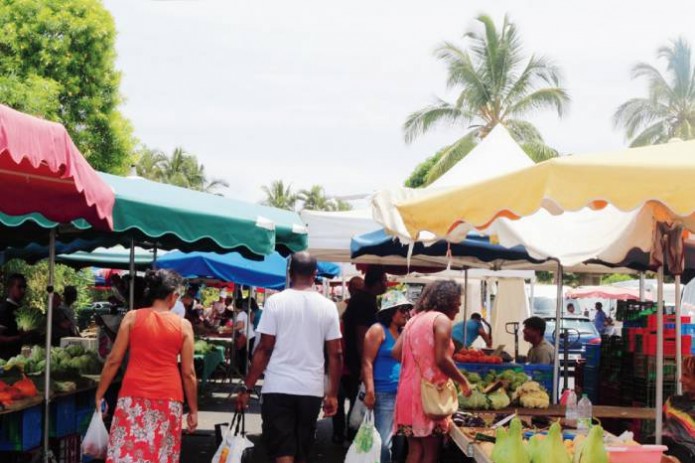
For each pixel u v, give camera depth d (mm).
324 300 5906
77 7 20797
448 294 6035
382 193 7164
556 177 4203
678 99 41625
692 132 40469
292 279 5992
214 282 24812
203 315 26375
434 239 6832
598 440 4184
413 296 19266
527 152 35969
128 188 6855
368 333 6781
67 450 7430
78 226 6520
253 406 13922
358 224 9688
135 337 5578
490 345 13672
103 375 5684
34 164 3941
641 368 7418
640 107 42281
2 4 20094
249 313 15664
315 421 5785
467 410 6664
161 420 5523
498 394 6781
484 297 23734
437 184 9742
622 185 3957
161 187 7680
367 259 11398
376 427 6812
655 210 5246
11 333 10984
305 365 5715
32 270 18469
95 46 20984
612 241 6590
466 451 5227
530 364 8516
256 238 7387
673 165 3895
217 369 16875
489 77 36312
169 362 5625
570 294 34375
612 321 23078
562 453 4262
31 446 6766
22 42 20000
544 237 6633
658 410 5320
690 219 5160
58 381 7215
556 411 6676
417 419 5820
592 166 4090
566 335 9773
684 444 5078
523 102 36000
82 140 20781
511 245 6566
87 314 22516
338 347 5891
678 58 41531
